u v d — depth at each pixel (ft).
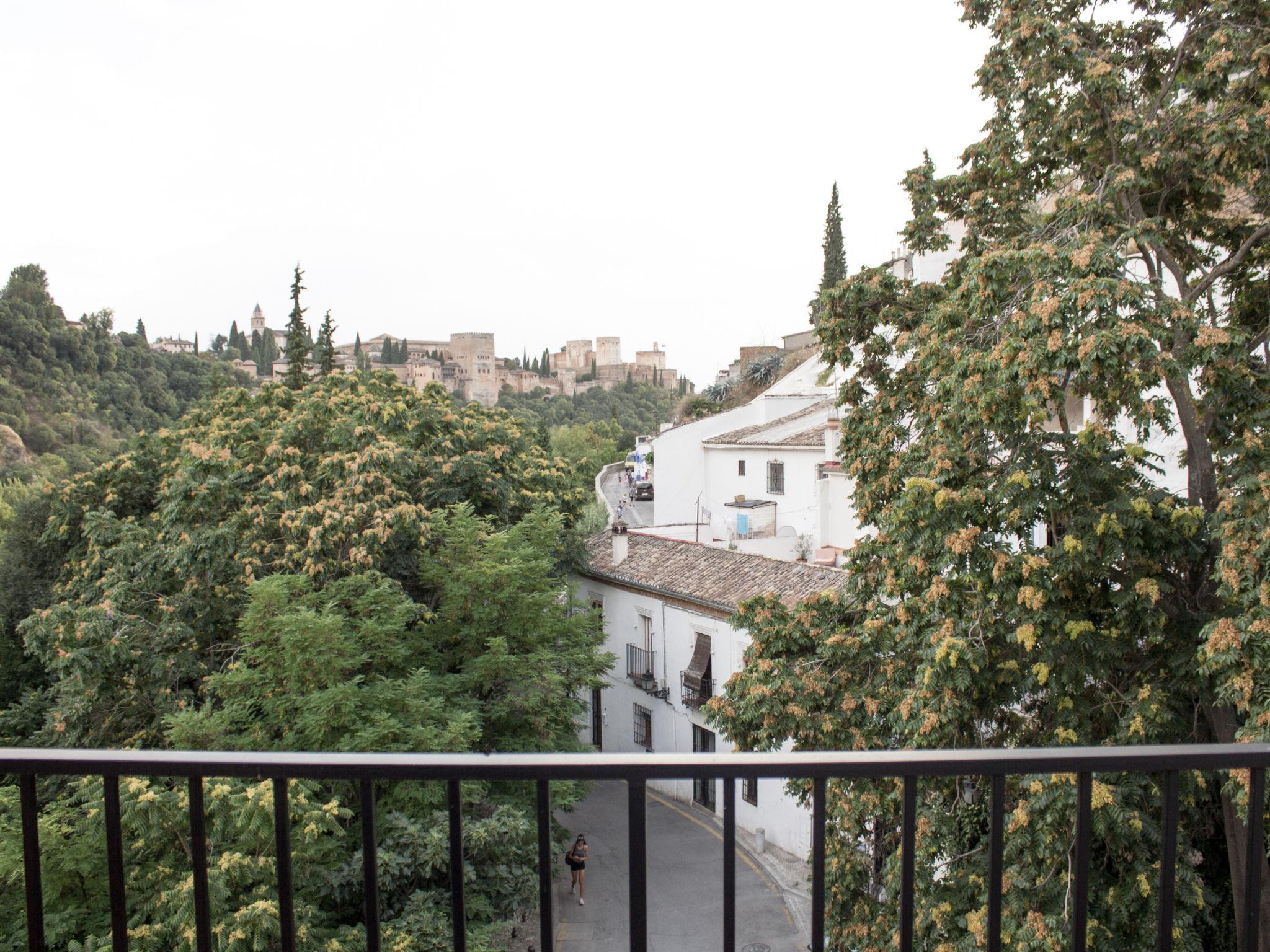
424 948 42.24
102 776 7.10
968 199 41.39
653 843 74.54
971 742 31.99
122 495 87.81
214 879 33.06
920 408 36.32
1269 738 23.75
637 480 201.67
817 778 6.99
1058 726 31.53
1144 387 26.84
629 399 588.09
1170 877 7.30
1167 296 29.99
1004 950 27.04
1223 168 32.86
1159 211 36.17
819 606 42.29
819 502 92.43
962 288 32.35
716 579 80.38
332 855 43.06
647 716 87.30
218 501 60.90
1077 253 28.09
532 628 62.44
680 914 62.44
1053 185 40.09
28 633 52.06
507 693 58.29
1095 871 28.19
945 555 30.50
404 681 51.80
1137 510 28.76
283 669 47.39
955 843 31.58
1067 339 26.96
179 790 35.60
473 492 73.20
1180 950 26.04
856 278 42.16
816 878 7.13
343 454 63.16
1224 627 25.96
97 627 50.26
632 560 91.45
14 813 37.47
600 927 61.26
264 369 526.57
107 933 34.55
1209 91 33.47
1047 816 26.50
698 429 138.21
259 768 6.92
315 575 57.31
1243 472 29.22
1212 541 30.71
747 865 69.51
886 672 37.24
